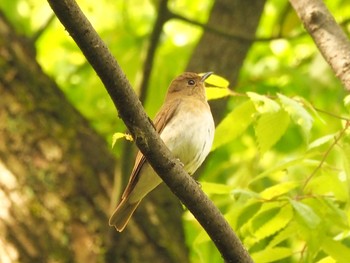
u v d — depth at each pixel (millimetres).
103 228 11555
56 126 12305
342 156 8820
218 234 7961
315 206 8883
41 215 11484
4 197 11531
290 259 10547
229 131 9250
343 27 13641
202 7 19875
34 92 12492
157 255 11836
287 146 16094
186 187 7777
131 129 7426
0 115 12086
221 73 13172
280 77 15992
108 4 18641
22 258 11258
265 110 8336
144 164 9984
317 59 14719
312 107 8805
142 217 12086
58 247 11359
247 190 8805
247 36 13109
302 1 9914
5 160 11758
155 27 11977
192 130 10484
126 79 7141
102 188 11953
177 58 16406
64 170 11883
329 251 8602
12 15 18391
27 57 12891
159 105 15250
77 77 18516
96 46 6914
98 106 16750
